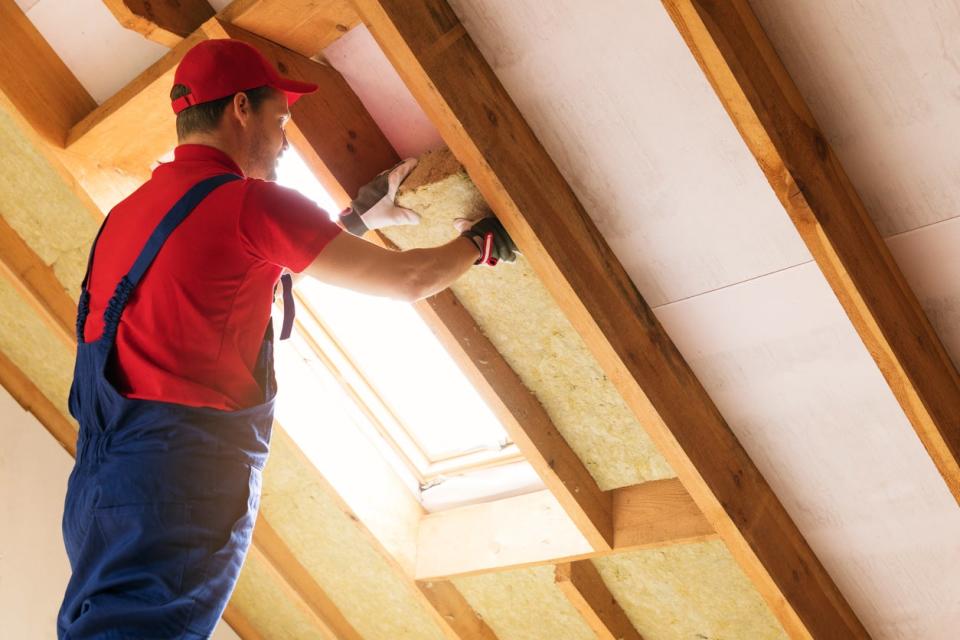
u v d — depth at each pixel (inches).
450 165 82.0
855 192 72.6
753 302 82.5
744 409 90.4
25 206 129.7
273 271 67.7
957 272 74.1
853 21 65.8
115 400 63.6
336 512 132.5
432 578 122.1
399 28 71.6
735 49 64.6
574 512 102.9
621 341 82.4
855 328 73.4
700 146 75.4
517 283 89.0
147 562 61.9
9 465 158.1
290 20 84.2
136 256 64.7
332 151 86.7
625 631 119.0
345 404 125.2
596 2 72.0
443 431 124.6
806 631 95.7
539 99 78.4
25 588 155.9
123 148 110.2
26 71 105.3
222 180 65.8
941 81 66.1
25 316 148.6
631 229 82.3
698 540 98.7
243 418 66.2
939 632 98.2
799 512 95.7
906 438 85.6
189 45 92.8
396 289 69.6
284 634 165.3
